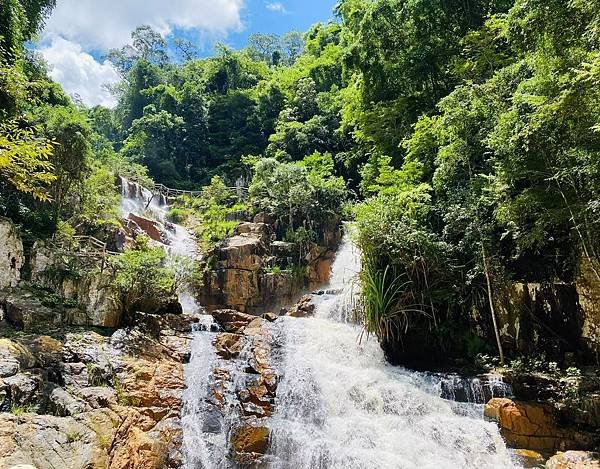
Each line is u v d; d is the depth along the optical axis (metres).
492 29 17.12
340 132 30.20
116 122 56.94
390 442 8.95
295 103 37.72
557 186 10.66
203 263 20.64
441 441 9.07
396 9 21.56
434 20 20.84
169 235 24.17
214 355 11.80
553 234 12.38
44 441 7.12
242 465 8.92
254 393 10.36
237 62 52.75
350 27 24.36
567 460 7.99
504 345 12.43
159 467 8.35
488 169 13.40
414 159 17.19
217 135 44.69
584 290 11.53
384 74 22.34
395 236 12.94
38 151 8.78
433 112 20.08
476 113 12.80
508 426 9.31
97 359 9.95
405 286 13.08
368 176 22.25
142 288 13.30
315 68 41.19
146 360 10.70
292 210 24.20
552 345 11.95
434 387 10.80
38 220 14.64
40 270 12.89
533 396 10.09
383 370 11.95
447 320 13.34
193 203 30.11
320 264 22.70
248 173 35.69
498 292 12.77
